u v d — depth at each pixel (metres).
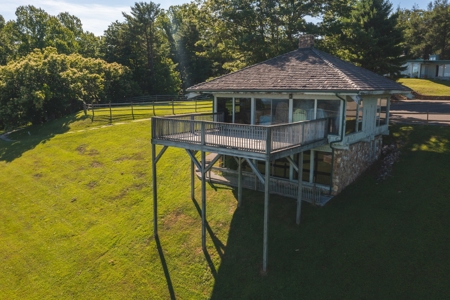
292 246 12.06
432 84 39.41
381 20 27.88
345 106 13.37
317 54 16.52
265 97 15.14
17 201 18.81
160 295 11.66
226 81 16.19
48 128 29.97
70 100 35.88
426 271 10.29
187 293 11.50
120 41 53.00
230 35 27.08
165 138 13.35
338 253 11.39
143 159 20.80
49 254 14.48
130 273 12.76
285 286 10.71
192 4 28.75
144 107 34.66
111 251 13.99
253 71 16.47
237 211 14.40
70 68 35.25
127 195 17.44
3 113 31.17
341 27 24.72
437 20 55.19
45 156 23.52
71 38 59.56
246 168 17.47
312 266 11.14
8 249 15.16
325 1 25.28
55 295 12.43
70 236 15.36
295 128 11.74
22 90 31.22
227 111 16.50
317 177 14.98
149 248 13.65
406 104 29.88
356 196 14.16
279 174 16.16
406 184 14.38
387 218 12.56
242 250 12.44
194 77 58.34
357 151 15.34
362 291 10.04
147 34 52.78
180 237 13.82
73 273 13.27
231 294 10.99
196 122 12.56
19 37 55.53
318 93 13.00
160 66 54.09
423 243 11.24
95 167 20.80
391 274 10.38
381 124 17.81
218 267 12.06
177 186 17.30
